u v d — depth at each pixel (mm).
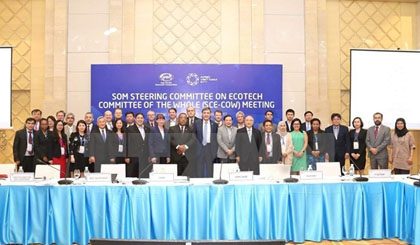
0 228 3713
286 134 5195
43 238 3715
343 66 7703
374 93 7082
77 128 5602
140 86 6934
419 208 3598
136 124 5430
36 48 7418
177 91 6961
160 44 7344
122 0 7277
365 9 7762
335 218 3855
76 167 5535
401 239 3920
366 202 3910
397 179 4172
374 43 7781
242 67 6996
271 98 7031
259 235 3762
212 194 3740
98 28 7270
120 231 3684
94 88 6914
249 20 7340
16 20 7438
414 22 7820
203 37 7387
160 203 3693
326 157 5527
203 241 1543
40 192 3736
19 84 7418
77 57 7250
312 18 7383
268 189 3781
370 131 5910
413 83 7133
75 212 3709
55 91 7168
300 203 3805
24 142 5777
